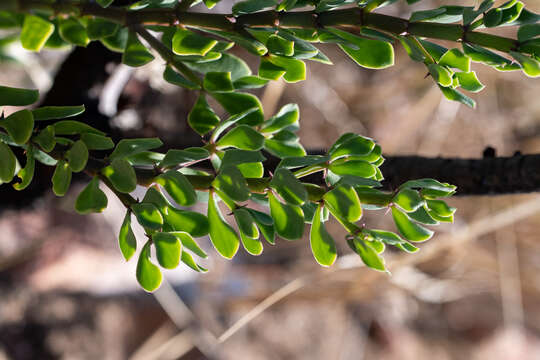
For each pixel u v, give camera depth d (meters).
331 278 1.10
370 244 0.30
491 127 1.28
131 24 0.30
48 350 1.04
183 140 0.46
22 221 1.11
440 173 0.39
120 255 1.22
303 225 0.29
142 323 1.16
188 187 0.29
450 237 0.98
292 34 0.31
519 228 1.24
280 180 0.29
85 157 0.29
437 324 1.57
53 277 1.12
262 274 1.24
